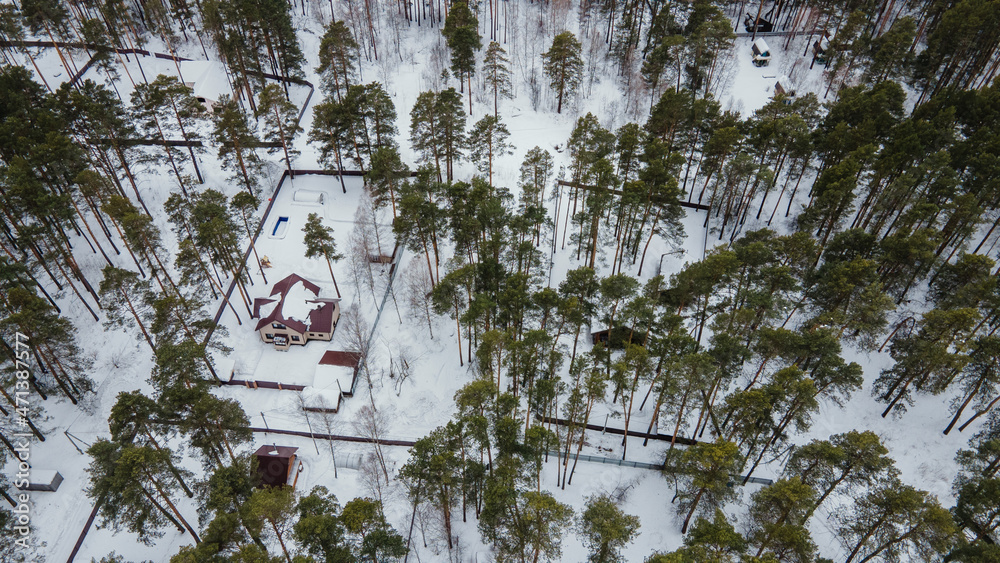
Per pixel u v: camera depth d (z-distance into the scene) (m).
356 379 54.16
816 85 88.06
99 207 63.06
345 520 34.09
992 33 74.19
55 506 44.41
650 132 70.81
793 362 48.88
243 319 59.62
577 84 83.62
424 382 54.59
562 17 96.38
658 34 89.38
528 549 38.09
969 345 46.12
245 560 31.41
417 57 92.75
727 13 105.81
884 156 59.69
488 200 55.31
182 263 53.75
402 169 62.81
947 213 57.81
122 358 54.16
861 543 37.88
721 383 49.62
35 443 48.19
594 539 35.62
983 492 36.91
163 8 90.19
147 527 39.25
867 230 64.19
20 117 61.38
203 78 82.88
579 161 64.38
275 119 71.88
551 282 62.34
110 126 61.47
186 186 70.06
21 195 50.78
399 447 49.22
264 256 65.00
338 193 72.38
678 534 43.16
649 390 49.91
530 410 46.06
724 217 67.81
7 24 78.44
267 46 84.44
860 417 51.25
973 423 49.91
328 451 48.66
